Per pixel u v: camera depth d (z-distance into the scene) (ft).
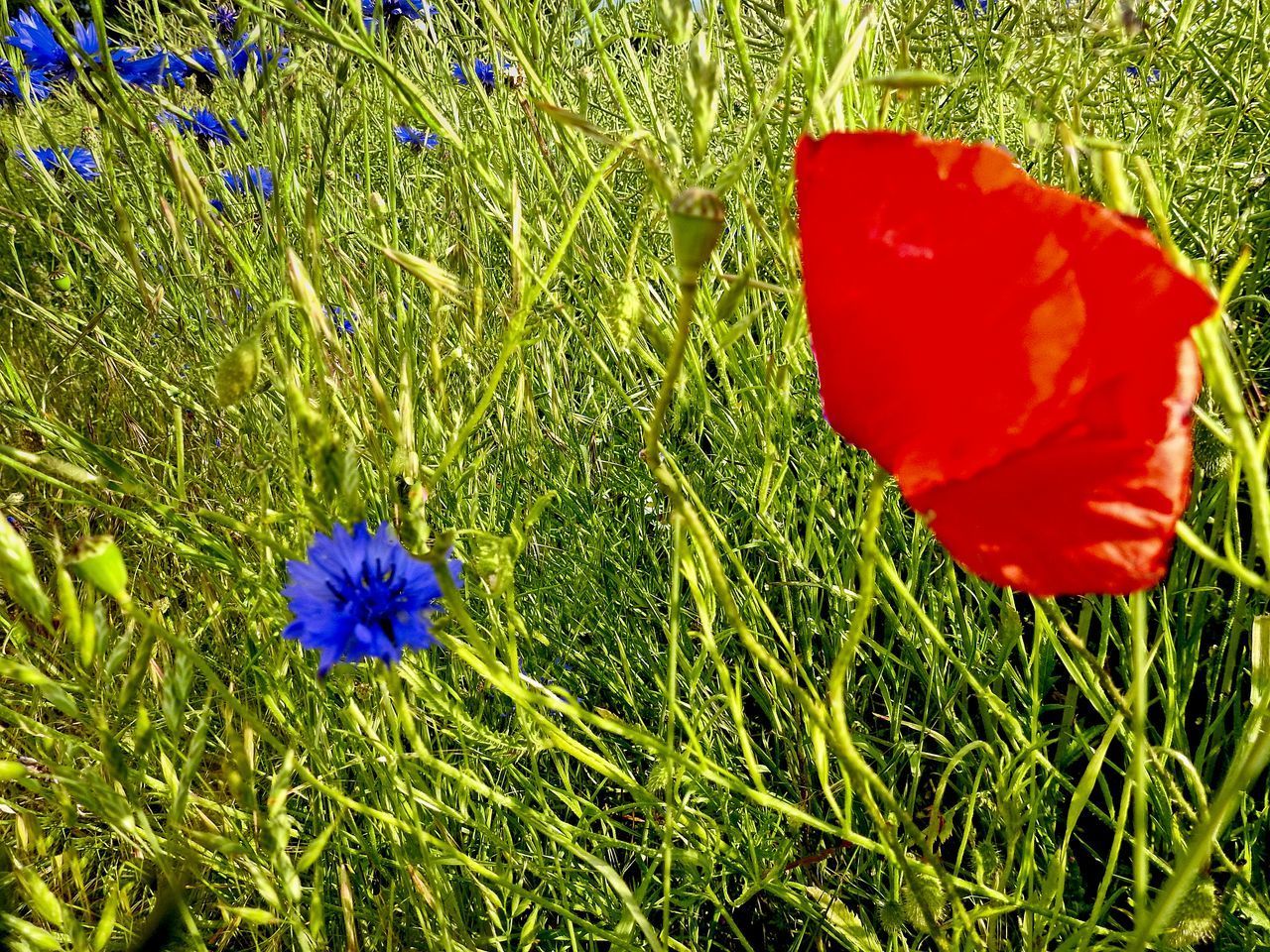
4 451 2.46
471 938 3.28
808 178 1.57
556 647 4.70
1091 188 3.81
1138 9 3.77
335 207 4.97
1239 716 3.38
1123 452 1.51
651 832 4.25
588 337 5.64
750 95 2.79
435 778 3.28
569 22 4.67
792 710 4.42
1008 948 3.57
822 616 5.06
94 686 3.52
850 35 2.32
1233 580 4.34
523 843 4.18
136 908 3.82
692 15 1.89
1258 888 3.24
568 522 5.08
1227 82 5.03
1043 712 4.54
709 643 2.48
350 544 2.20
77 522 4.93
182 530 3.28
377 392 2.32
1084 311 1.42
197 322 5.17
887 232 1.49
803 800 4.29
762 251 4.03
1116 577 1.59
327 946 3.71
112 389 4.98
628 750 4.68
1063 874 2.73
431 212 4.98
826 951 3.84
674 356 1.69
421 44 5.57
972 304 1.43
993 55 4.61
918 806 4.57
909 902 2.86
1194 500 3.67
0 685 4.42
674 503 1.83
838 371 1.60
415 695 3.55
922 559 4.67
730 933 4.23
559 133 3.50
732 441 4.59
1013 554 1.62
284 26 2.78
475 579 4.01
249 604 3.63
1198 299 1.37
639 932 3.72
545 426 5.27
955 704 4.53
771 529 3.93
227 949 4.09
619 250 3.66
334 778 3.67
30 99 4.89
